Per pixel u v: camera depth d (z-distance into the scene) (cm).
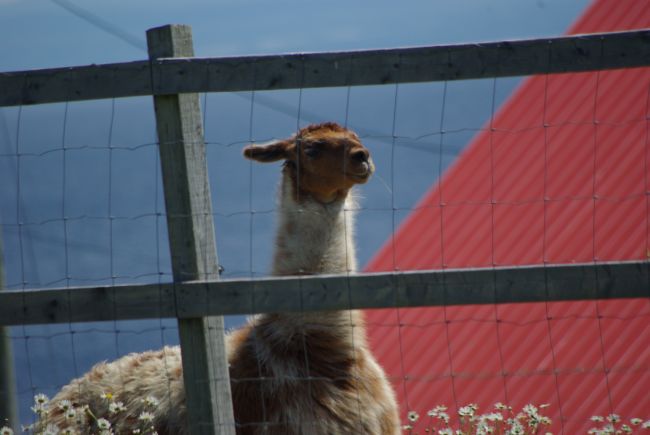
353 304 877
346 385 1092
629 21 2512
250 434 1094
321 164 1151
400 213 8881
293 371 1088
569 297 841
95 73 922
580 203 2088
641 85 2302
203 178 962
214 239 976
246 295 902
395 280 867
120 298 925
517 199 2209
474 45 852
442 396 1778
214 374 953
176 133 929
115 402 1180
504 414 1567
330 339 1102
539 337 1802
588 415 1566
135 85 916
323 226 1167
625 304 1778
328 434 1062
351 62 873
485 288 853
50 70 928
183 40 947
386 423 1120
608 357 1666
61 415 1198
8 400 1059
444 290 860
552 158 2261
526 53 845
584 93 2392
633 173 2078
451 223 2262
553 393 1655
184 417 1124
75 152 17175
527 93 2516
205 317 936
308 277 886
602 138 2234
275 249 1191
